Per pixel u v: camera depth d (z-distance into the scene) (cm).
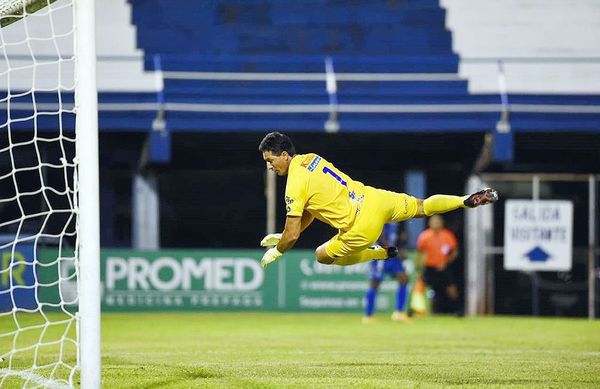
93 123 1852
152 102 6047
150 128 5797
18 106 5641
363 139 6241
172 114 5872
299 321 4972
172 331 4294
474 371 2455
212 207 6253
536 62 6397
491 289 5612
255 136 6175
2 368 2495
